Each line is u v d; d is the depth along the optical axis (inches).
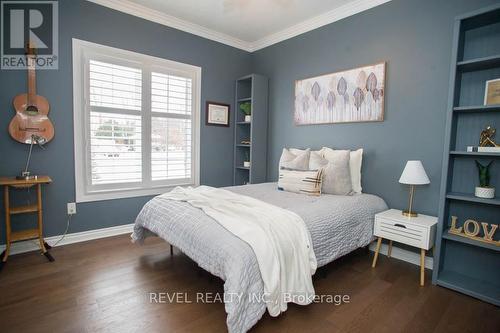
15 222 104.8
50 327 63.0
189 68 146.5
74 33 111.4
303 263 68.0
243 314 56.1
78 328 62.9
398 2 105.7
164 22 134.6
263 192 111.7
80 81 114.0
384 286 85.1
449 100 83.6
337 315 69.9
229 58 162.9
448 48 93.7
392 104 108.7
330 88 129.4
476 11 76.7
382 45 110.9
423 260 86.9
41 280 84.1
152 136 136.2
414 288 84.3
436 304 75.7
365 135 117.6
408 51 103.5
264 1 118.9
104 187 123.5
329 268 97.6
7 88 99.7
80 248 110.0
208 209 78.5
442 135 96.0
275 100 158.9
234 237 63.4
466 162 89.5
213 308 71.9
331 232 81.9
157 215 89.3
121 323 65.1
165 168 141.7
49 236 111.3
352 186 113.7
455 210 92.7
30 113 102.7
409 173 92.3
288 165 122.1
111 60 121.5
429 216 96.7
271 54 160.1
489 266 86.0
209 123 156.9
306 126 142.0
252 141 156.2
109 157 123.8
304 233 71.4
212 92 157.1
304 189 107.8
